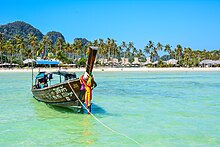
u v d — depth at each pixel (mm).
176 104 22062
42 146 11508
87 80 15930
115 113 18234
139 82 45906
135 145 11641
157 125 15016
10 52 105938
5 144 11742
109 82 45875
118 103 22516
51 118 16656
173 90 32844
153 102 23094
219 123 15477
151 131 13789
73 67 104312
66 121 15914
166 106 21031
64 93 16562
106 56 137625
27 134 13273
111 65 124750
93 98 25562
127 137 12781
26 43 108812
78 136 12961
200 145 11664
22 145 11625
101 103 22531
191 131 13781
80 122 15672
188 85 40156
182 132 13602
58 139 12492
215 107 20625
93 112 18531
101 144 11789
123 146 11523
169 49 144125
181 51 141000
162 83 43812
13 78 54625
